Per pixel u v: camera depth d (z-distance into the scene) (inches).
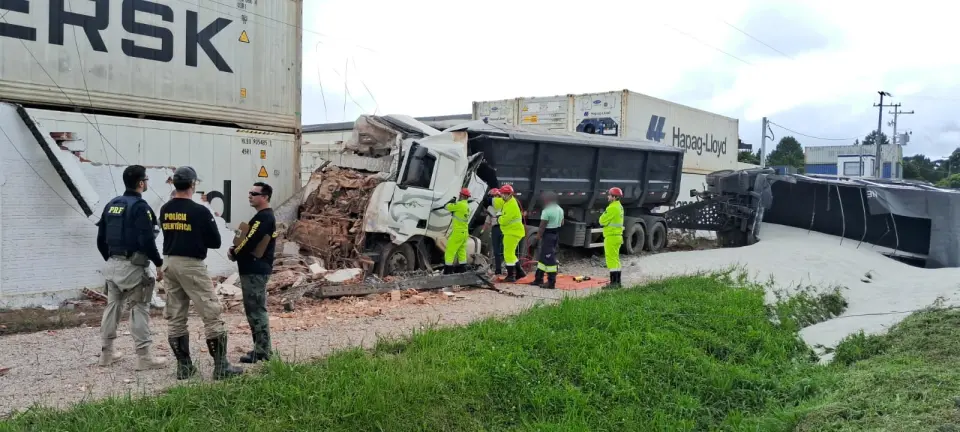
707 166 988.6
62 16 398.9
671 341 325.7
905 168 3164.4
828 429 237.6
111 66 420.8
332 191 481.1
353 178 481.4
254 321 255.9
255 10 496.7
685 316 374.0
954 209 668.7
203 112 468.1
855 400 260.8
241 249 251.6
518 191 552.1
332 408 210.4
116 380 234.7
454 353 270.7
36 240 362.0
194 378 236.2
